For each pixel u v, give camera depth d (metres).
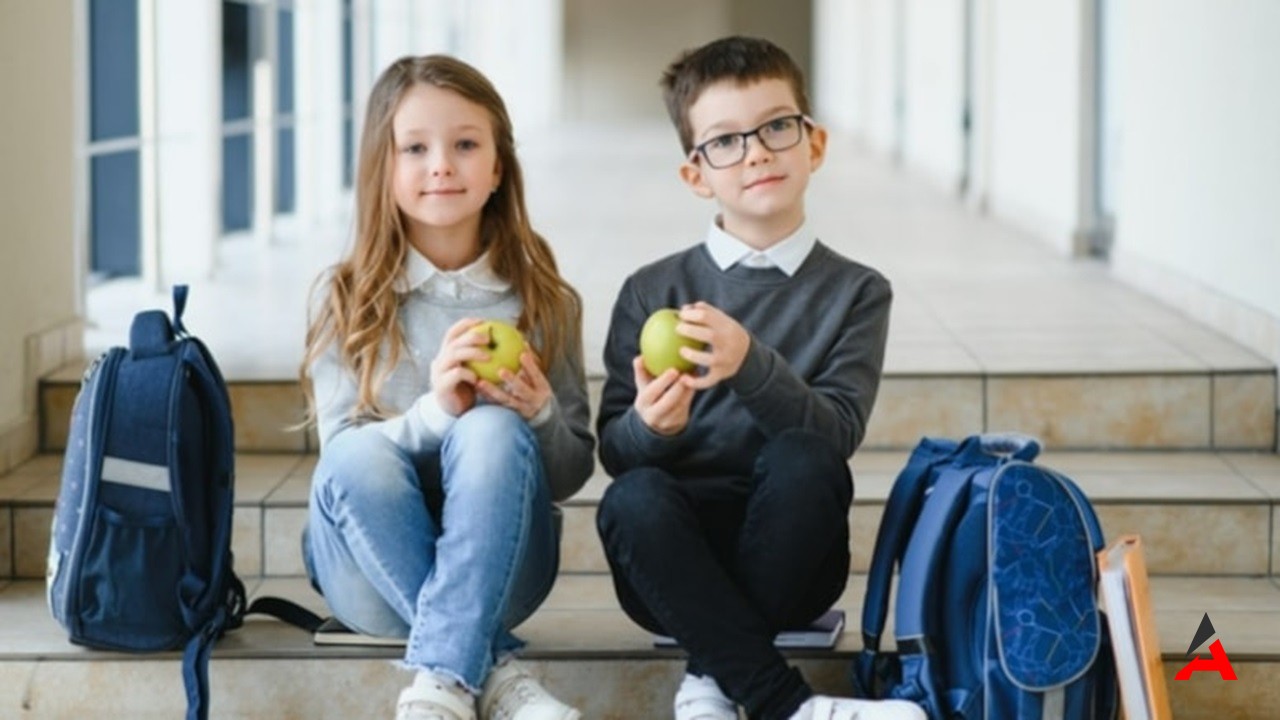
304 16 9.70
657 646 3.69
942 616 3.28
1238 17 5.58
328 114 10.32
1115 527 4.28
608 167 14.57
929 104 13.46
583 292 6.87
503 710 3.34
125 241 7.20
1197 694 3.68
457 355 3.32
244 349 5.37
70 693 3.65
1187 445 4.85
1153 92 6.73
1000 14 10.26
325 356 3.57
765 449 3.31
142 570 3.54
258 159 8.77
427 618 3.28
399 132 3.50
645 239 8.96
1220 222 5.76
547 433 3.42
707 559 3.26
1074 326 5.79
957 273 7.49
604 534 3.30
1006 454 3.49
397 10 12.67
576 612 3.99
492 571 3.28
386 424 3.45
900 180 13.61
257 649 3.67
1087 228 8.12
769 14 27.22
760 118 3.44
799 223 3.56
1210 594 4.13
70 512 3.55
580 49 26.52
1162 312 6.15
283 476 4.52
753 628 3.24
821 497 3.25
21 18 4.80
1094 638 3.20
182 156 7.38
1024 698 3.20
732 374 3.26
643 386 3.32
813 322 3.54
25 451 4.70
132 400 3.52
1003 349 5.25
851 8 20.50
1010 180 9.91
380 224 3.55
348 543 3.40
